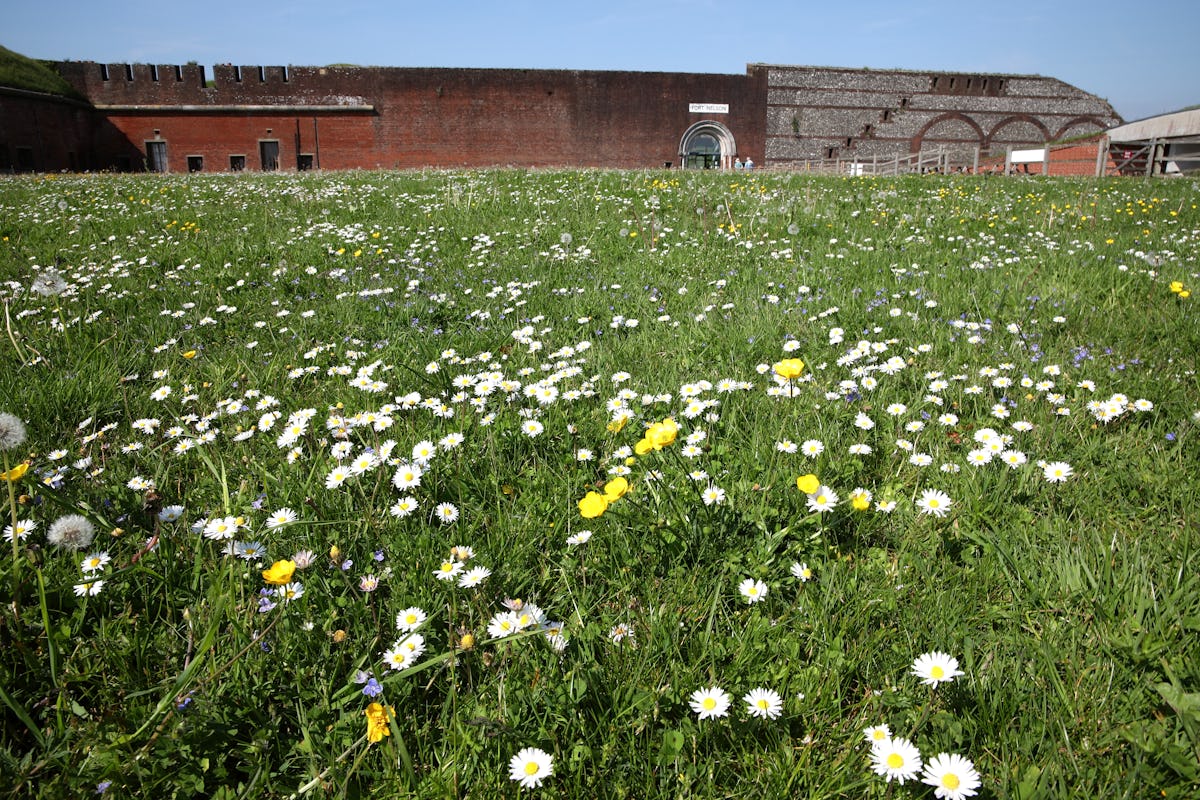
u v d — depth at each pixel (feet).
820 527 6.76
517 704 4.97
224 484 6.94
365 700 5.12
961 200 31.83
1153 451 8.02
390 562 6.50
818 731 4.83
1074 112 177.37
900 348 11.71
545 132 151.23
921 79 170.81
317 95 140.15
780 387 10.09
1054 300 13.89
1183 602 5.56
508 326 13.88
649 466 7.95
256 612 5.76
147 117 133.80
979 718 4.79
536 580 6.36
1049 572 6.12
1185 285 14.53
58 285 11.04
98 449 8.95
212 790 4.66
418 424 9.45
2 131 108.99
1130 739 4.53
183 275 18.60
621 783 4.51
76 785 4.34
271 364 11.77
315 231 24.38
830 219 25.61
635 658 5.40
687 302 15.30
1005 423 8.94
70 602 6.03
